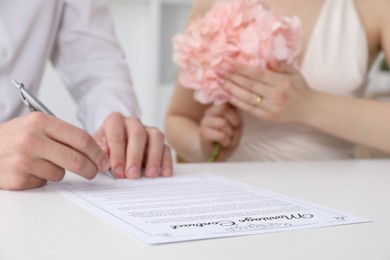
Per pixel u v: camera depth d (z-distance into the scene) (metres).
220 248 0.47
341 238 0.51
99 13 1.34
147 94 3.62
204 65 1.13
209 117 1.25
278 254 0.46
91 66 1.27
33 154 0.73
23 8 1.21
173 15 3.59
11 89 1.23
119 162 0.86
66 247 0.47
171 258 0.44
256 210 0.62
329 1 1.39
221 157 1.32
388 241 0.50
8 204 0.66
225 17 1.12
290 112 1.15
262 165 1.03
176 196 0.71
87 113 1.19
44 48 1.27
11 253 0.45
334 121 1.17
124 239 0.50
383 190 0.77
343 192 0.75
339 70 1.35
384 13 1.37
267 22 1.11
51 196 0.71
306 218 0.58
